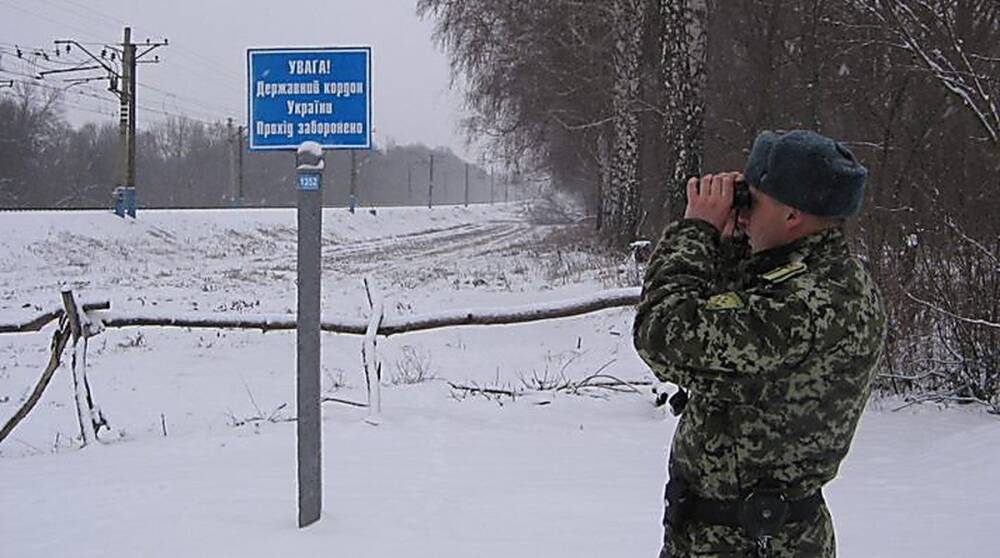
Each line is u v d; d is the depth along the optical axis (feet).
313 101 17.87
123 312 27.68
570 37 89.15
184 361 47.88
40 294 79.05
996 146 28.66
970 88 28.84
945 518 17.92
